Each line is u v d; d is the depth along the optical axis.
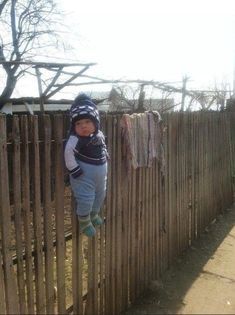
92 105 3.46
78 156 3.44
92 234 3.62
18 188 3.15
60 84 7.62
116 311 4.49
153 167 5.16
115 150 4.29
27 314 3.34
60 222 3.59
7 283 3.16
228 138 9.09
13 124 3.07
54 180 3.52
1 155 3.02
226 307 4.77
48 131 3.35
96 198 3.66
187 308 4.72
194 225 6.95
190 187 6.69
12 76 13.27
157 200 5.34
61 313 3.68
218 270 5.82
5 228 3.12
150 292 5.08
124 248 4.59
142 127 4.72
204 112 7.30
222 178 8.73
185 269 5.83
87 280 4.03
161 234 5.51
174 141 5.85
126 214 4.59
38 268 3.40
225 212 8.91
